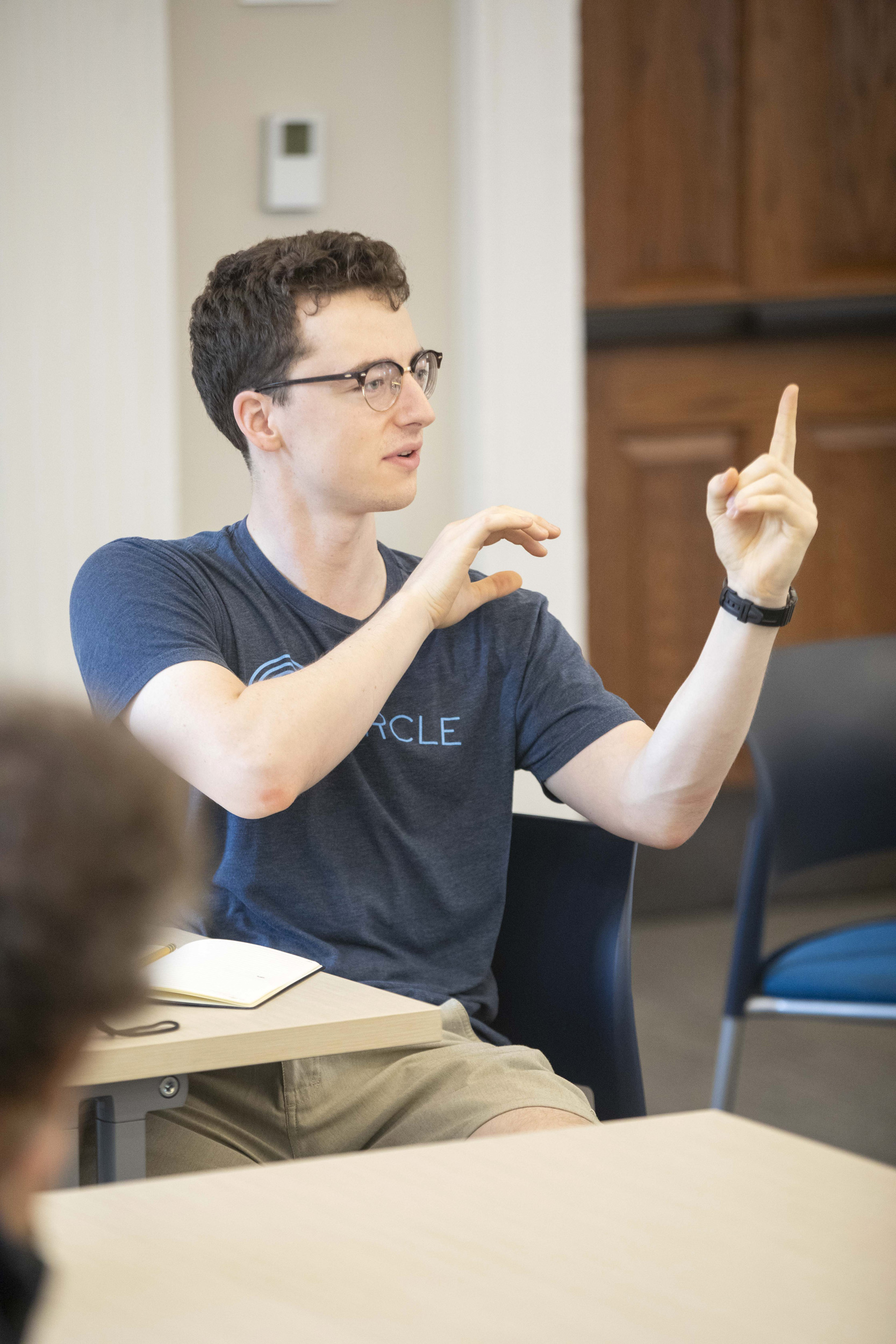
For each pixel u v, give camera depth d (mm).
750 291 7496
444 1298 1261
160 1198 1469
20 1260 855
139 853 730
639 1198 1481
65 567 5918
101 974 729
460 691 3172
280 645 3098
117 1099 2146
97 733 741
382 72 6176
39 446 5848
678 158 7344
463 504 6559
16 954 706
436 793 3111
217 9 5961
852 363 7766
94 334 5848
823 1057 6051
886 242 7629
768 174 7434
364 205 6234
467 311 6395
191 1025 2219
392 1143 2627
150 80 5793
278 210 6082
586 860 3137
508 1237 1387
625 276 7359
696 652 7727
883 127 7543
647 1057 5957
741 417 7668
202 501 6133
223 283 3105
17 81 5684
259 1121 2715
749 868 4273
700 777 2881
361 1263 1324
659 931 7609
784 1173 1554
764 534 2699
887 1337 1198
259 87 6039
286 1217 1425
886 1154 5020
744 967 4250
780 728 4375
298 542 3135
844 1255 1356
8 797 704
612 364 7496
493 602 3260
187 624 2939
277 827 2965
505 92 6262
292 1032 2219
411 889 3051
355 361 2992
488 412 6426
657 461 7602
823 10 7383
